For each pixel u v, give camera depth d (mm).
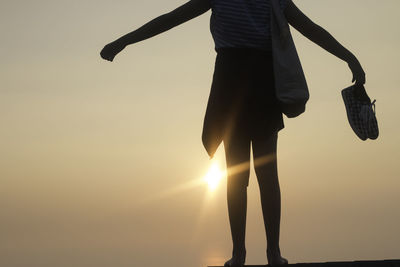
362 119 3881
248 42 3592
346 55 3801
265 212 3625
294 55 3625
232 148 3648
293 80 3568
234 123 3621
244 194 3672
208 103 3727
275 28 3576
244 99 3596
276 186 3625
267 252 3648
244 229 3682
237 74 3600
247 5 3615
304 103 3604
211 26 3740
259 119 3590
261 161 3613
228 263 3670
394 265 2893
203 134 3744
